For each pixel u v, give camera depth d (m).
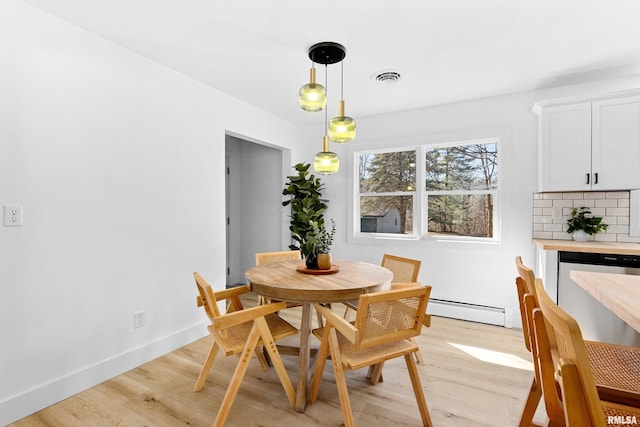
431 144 3.58
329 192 4.21
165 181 2.57
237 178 4.83
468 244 3.34
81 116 2.04
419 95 3.19
